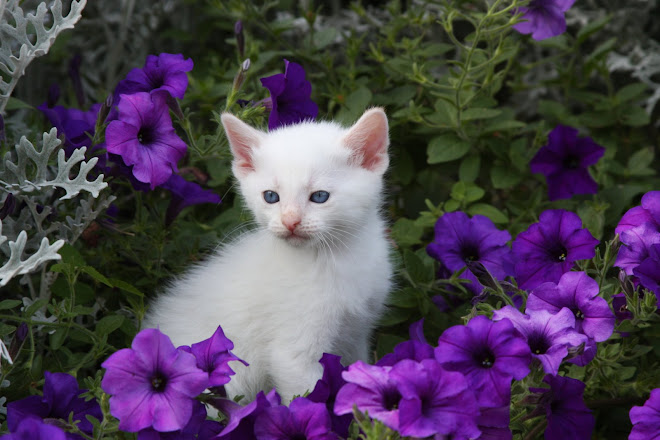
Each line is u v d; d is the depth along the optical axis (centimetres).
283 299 96
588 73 120
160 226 103
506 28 105
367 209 96
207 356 86
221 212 115
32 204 95
